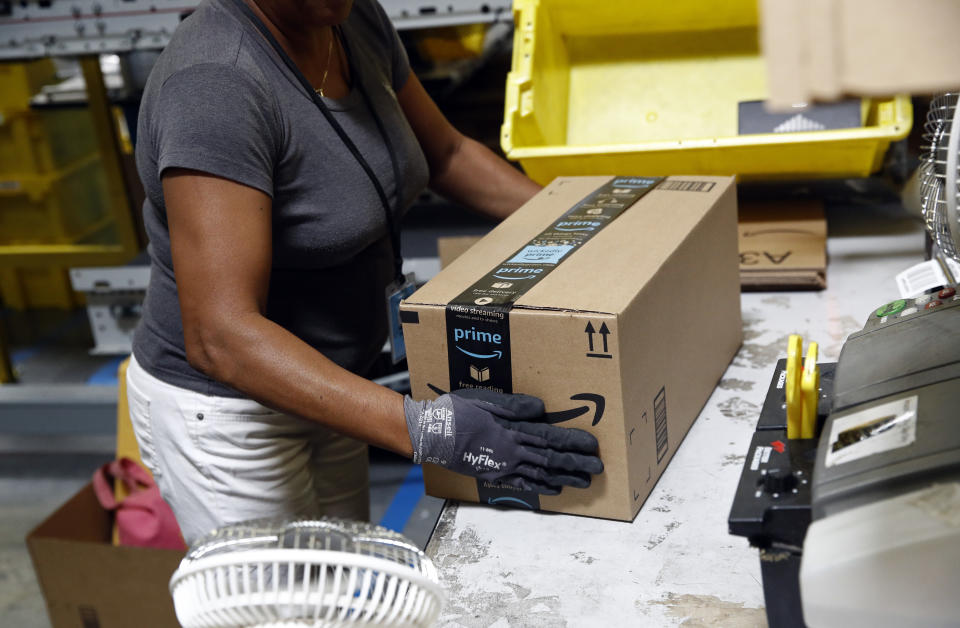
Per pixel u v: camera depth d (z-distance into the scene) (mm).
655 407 1040
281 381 954
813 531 620
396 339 1286
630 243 1116
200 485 1248
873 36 331
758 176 1727
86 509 2059
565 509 1027
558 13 1905
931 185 995
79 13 2094
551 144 1853
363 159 1147
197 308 969
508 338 965
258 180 983
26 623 2338
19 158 3021
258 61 1028
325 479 1428
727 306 1309
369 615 608
